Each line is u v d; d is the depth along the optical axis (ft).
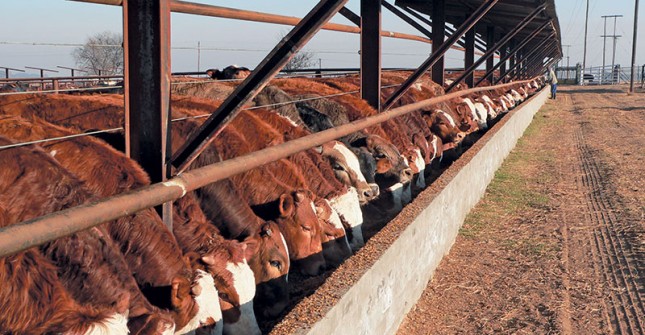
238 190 21.49
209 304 15.74
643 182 44.78
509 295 23.34
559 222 33.68
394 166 32.55
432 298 22.93
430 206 24.47
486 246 29.12
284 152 19.11
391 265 19.26
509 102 90.63
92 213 11.29
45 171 14.47
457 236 30.37
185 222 18.15
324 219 23.98
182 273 15.48
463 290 23.73
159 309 14.26
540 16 66.13
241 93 15.97
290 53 16.37
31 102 23.80
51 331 11.74
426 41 51.34
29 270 12.11
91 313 12.44
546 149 61.46
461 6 65.21
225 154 22.67
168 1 14.97
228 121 15.84
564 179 45.73
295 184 24.04
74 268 13.12
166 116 15.33
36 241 9.94
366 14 32.48
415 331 20.15
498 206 36.68
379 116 28.63
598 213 35.76
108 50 53.11
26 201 14.02
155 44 14.97
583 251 28.78
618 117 96.48
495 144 46.24
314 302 15.07
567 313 21.90
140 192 13.00
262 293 19.95
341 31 29.17
